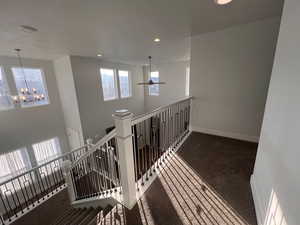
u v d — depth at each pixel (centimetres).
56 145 523
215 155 223
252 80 240
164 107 206
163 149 261
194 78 296
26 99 439
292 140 75
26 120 440
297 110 73
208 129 303
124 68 627
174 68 623
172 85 646
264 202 112
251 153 225
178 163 206
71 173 242
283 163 84
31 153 455
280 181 86
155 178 179
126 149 131
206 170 189
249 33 227
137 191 161
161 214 135
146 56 479
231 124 275
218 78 270
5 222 271
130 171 139
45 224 258
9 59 398
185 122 323
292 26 87
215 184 165
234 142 262
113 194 173
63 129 541
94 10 174
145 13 185
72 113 487
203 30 249
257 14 195
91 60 485
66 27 221
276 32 207
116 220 136
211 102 287
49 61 482
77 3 158
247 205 137
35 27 214
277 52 108
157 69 683
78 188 279
